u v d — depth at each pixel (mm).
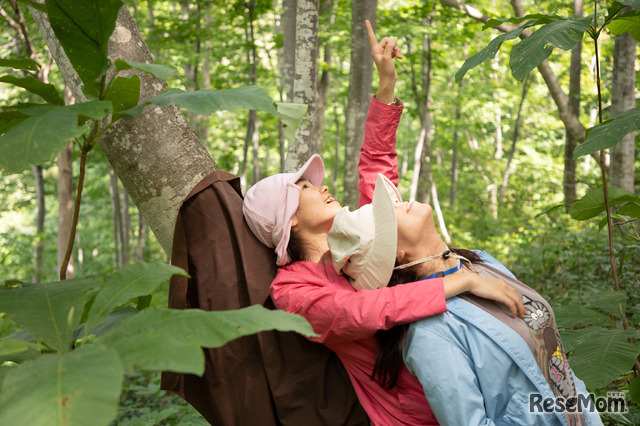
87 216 22422
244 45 10445
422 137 12094
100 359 987
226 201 2000
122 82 1449
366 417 1902
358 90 6242
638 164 9945
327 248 1987
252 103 1423
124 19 2053
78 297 1447
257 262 1971
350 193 6418
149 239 16703
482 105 15797
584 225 8617
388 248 1747
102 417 878
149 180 2004
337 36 10578
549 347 1720
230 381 1886
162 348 1029
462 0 9562
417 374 1637
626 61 6820
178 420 3607
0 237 17516
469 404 1562
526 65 1939
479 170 22219
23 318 1358
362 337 1706
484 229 14133
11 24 9719
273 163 23578
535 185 16406
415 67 13266
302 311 1762
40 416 876
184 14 14383
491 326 1654
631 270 4840
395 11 10984
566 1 9992
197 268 1962
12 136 1171
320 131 10734
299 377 1893
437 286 1665
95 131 1493
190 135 2090
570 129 8828
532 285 5562
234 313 1186
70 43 1435
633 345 1962
